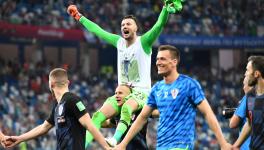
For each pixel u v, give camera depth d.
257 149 21.20
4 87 72.75
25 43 89.69
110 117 25.34
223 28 100.31
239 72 101.19
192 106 21.92
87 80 84.62
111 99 25.47
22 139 24.03
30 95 74.31
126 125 24.31
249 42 100.69
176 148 21.66
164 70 21.97
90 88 82.19
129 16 26.00
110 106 25.27
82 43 91.81
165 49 22.03
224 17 102.25
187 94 21.77
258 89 21.55
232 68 101.44
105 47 95.62
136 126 22.88
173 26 93.88
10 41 87.38
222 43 97.94
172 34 92.38
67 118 22.16
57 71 22.50
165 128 21.94
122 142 22.78
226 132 79.38
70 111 22.09
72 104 22.05
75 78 82.81
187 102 21.81
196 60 104.56
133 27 25.75
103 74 90.25
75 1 86.69
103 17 88.75
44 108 70.56
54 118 23.00
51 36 81.50
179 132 21.72
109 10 90.31
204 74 99.31
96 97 80.31
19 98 72.19
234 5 105.50
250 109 21.47
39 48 88.00
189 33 94.88
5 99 68.88
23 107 69.31
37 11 82.69
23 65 83.56
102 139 22.11
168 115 21.92
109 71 97.56
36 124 67.56
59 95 22.48
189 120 21.81
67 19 84.25
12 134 63.50
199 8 100.88
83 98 79.12
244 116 22.33
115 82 87.94
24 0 82.81
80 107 22.06
